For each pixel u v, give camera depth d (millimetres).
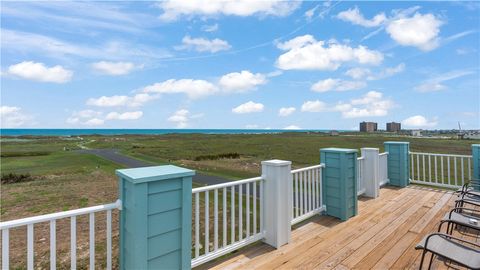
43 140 72938
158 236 1799
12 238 5531
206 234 2465
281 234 2902
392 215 3930
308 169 3672
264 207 2990
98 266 4043
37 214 7812
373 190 4934
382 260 2525
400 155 5828
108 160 24922
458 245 1999
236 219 6527
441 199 4789
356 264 2453
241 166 19406
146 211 1723
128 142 59719
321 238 3102
